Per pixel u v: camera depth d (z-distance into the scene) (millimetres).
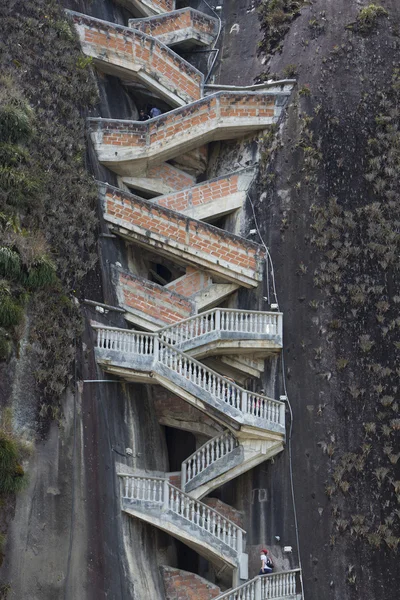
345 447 38969
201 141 45125
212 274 42562
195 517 37375
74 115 41875
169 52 46781
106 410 37406
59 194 38906
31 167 38312
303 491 38969
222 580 39219
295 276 41844
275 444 39625
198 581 37656
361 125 43750
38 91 40781
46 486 33906
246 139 45469
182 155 45688
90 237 39594
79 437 35688
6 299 34500
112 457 36906
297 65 45844
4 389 33719
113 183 43594
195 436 42250
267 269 42438
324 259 41625
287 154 43875
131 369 37812
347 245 41625
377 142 43312
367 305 40688
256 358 41219
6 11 41594
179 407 40844
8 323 34438
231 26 50094
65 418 35438
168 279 45031
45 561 33031
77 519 34469
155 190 44906
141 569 36344
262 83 46469
